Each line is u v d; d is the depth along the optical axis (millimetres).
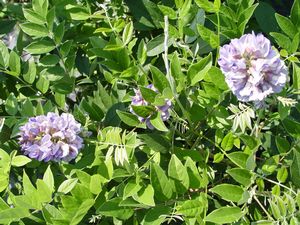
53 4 519
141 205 369
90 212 423
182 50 470
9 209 376
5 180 412
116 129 405
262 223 364
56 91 491
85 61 535
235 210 369
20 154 488
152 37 517
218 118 407
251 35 348
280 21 417
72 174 415
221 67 351
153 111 396
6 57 485
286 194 361
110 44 445
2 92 526
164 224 438
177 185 368
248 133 434
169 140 411
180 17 449
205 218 364
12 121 473
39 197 381
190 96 408
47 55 493
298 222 358
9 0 617
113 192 396
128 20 528
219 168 440
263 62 336
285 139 404
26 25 483
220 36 450
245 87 346
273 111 457
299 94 414
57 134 406
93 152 426
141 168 404
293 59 406
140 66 439
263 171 387
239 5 432
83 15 514
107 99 464
